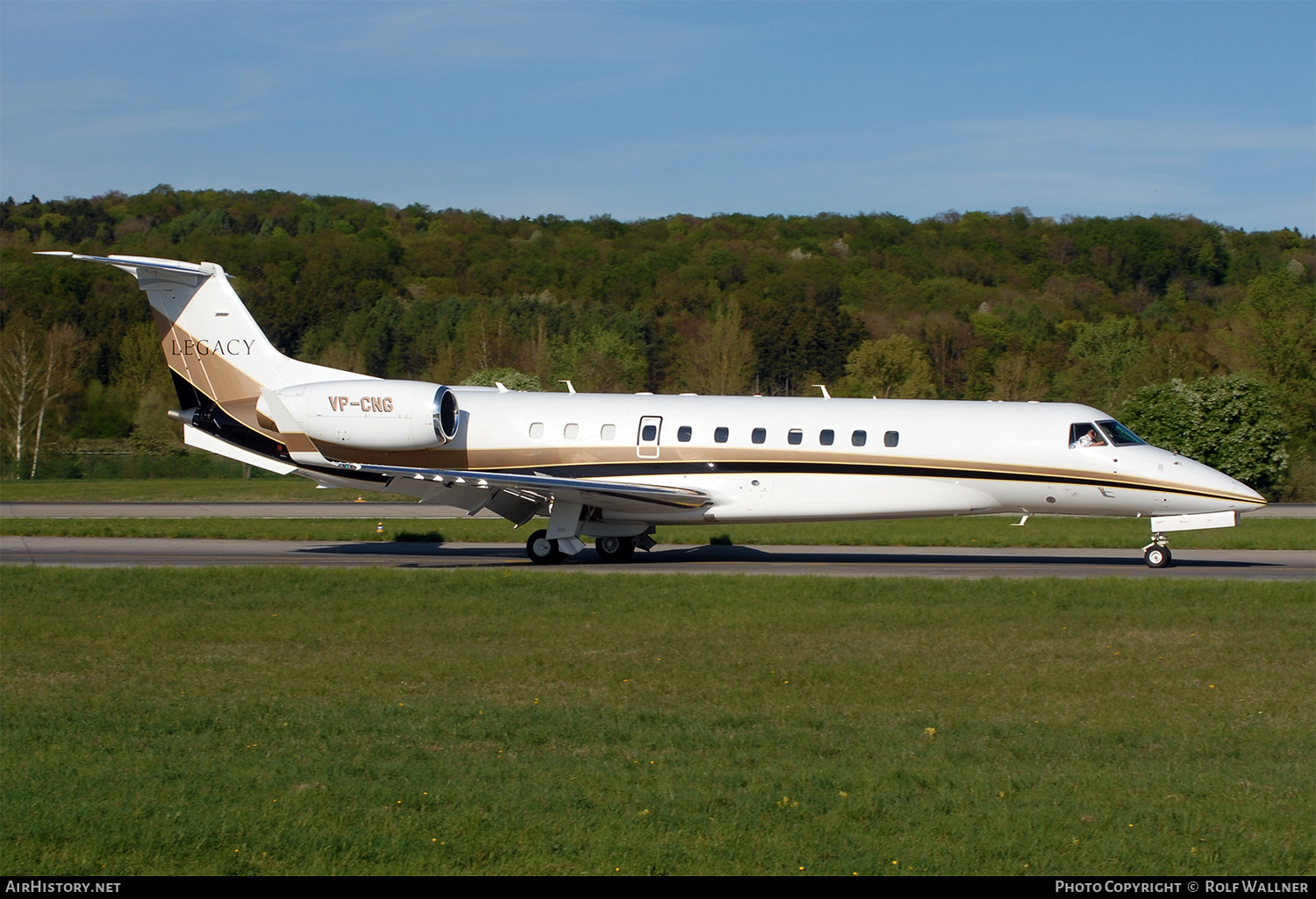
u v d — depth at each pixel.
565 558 39.31
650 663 21.62
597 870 11.98
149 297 40.81
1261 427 71.81
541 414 39.19
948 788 14.56
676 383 116.12
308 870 11.90
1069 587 30.02
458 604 27.48
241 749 16.02
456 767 15.20
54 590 29.50
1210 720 18.02
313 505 65.88
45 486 78.25
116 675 20.59
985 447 36.56
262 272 184.62
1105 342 133.62
